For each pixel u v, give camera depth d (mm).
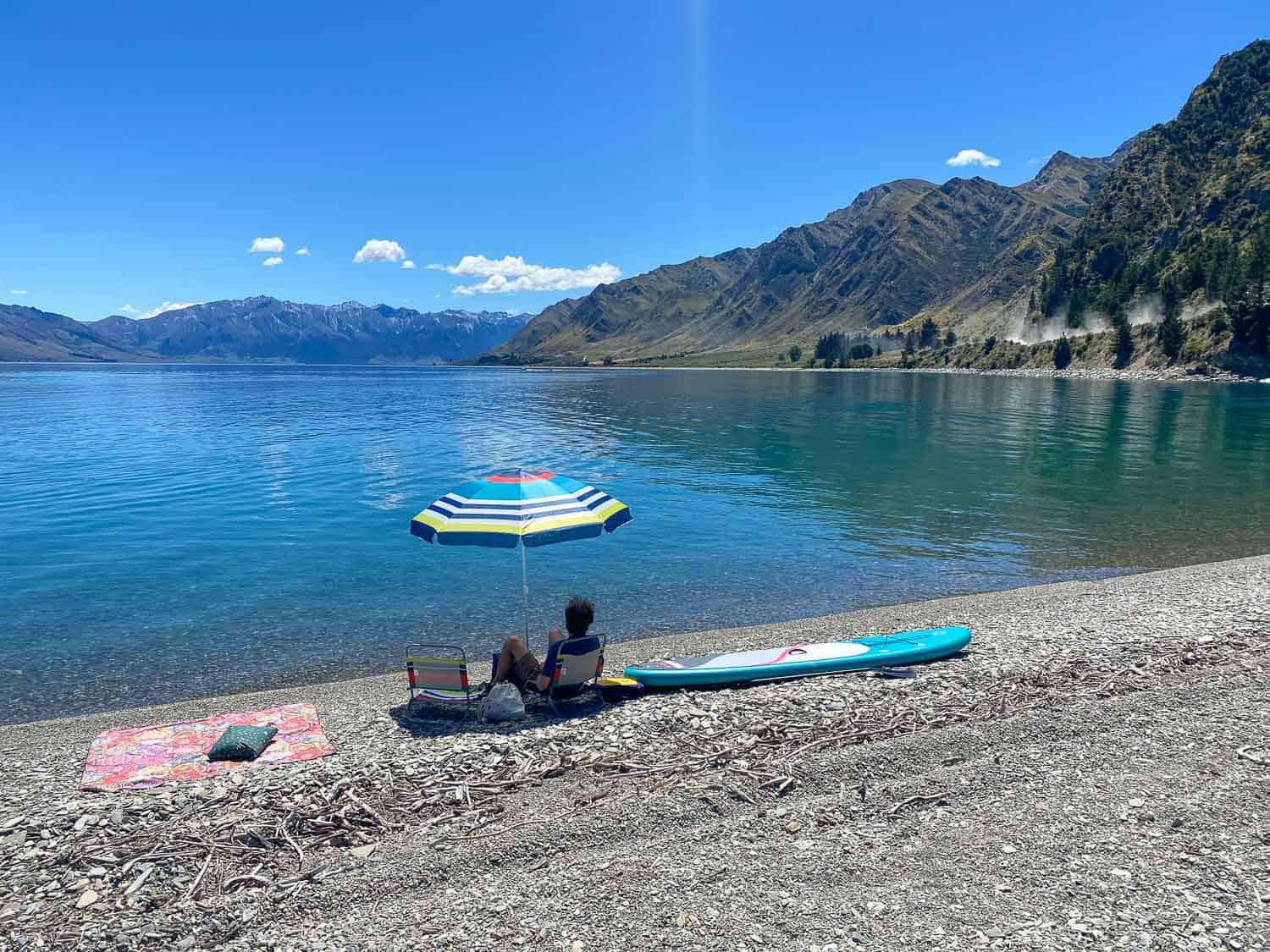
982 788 8914
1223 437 61781
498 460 50188
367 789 8883
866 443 59750
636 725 10516
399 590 20578
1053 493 36531
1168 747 9797
